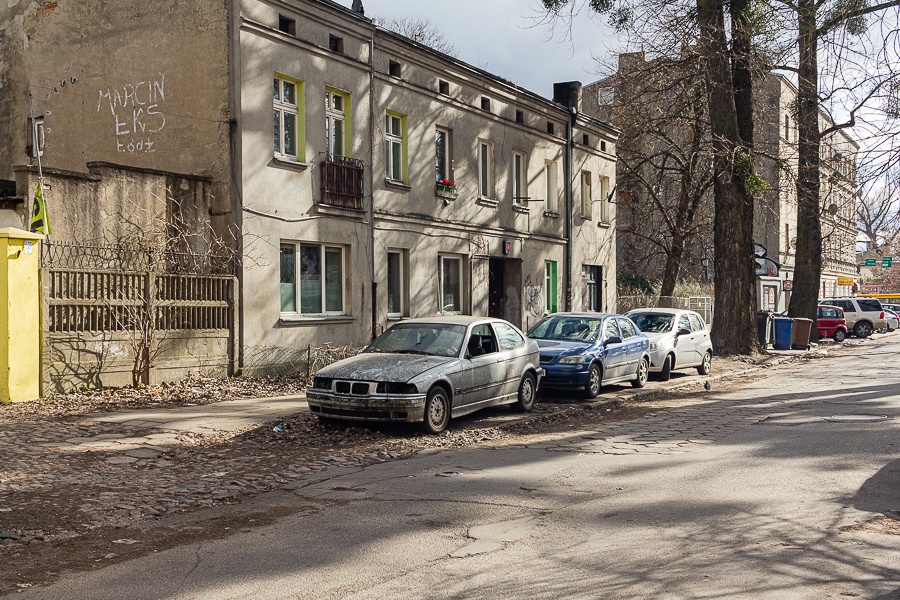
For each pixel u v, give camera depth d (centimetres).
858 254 6656
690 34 2327
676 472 892
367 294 1986
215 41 1655
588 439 1141
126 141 1781
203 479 859
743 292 2645
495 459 994
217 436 1098
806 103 2331
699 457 983
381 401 1114
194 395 1407
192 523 697
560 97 3116
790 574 540
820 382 1923
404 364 1168
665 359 1950
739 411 1426
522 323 2689
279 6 1719
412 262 2164
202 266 1580
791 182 2677
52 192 1374
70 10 1855
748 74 2611
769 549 598
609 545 614
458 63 2300
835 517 688
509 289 2697
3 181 1511
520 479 868
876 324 4247
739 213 2619
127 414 1211
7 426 1083
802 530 649
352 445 1070
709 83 2461
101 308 1371
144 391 1392
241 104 1633
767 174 3641
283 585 532
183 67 1695
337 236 1889
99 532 666
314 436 1116
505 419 1309
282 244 1767
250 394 1466
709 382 1967
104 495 779
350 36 1928
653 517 697
